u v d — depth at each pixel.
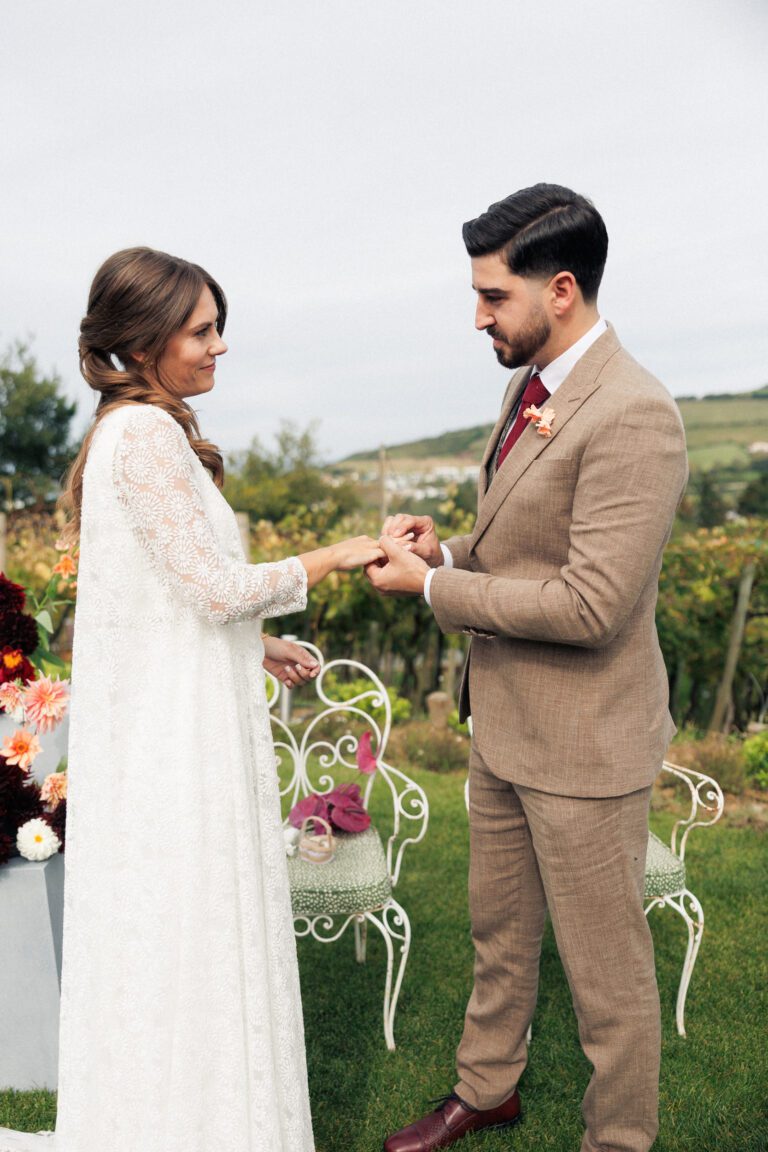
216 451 1.62
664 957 2.80
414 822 4.12
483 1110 1.98
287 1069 1.48
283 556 7.15
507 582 1.60
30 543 7.14
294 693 6.96
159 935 1.36
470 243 1.55
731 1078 2.16
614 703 1.63
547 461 1.57
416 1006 2.52
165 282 1.44
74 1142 1.44
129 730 1.39
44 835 2.05
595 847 1.64
